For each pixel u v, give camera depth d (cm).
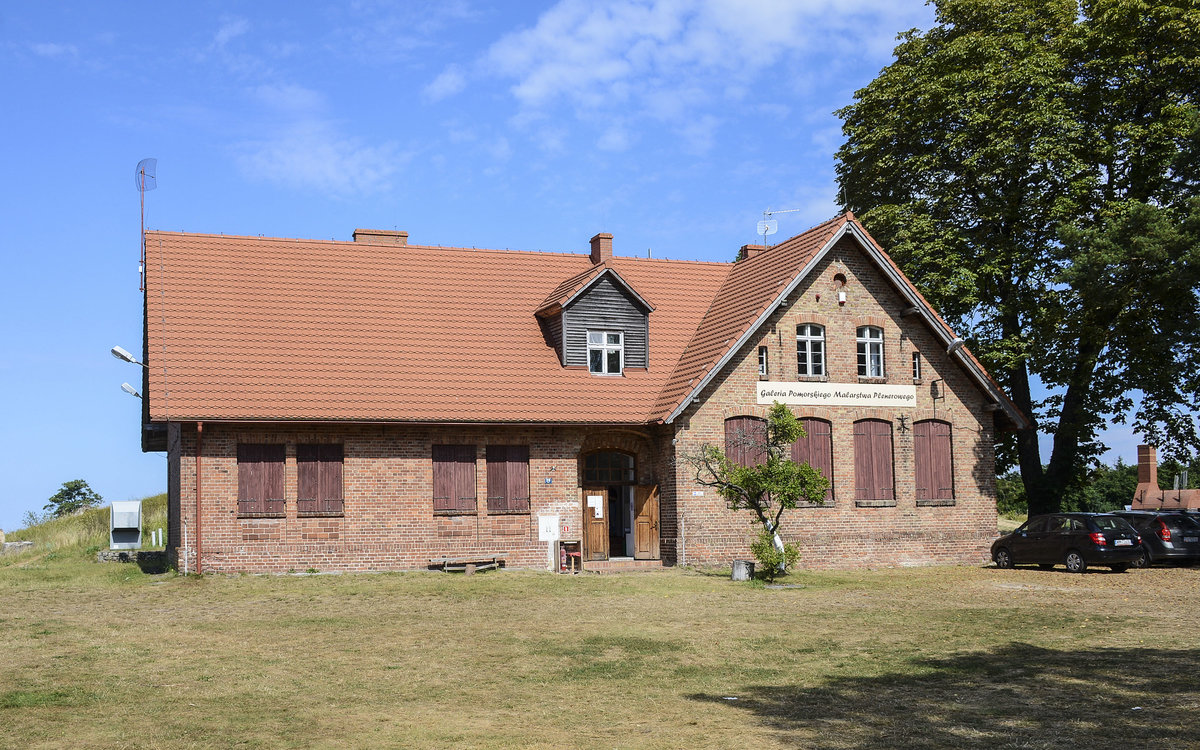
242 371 2745
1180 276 2939
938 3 3816
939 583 2564
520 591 2344
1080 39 3438
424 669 1442
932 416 3284
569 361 3100
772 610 2053
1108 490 6862
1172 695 1215
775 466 2586
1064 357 3288
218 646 1630
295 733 1084
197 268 3022
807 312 3164
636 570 2878
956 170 3569
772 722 1120
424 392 2864
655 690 1299
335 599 2212
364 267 3222
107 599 2214
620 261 3553
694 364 3095
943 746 1007
